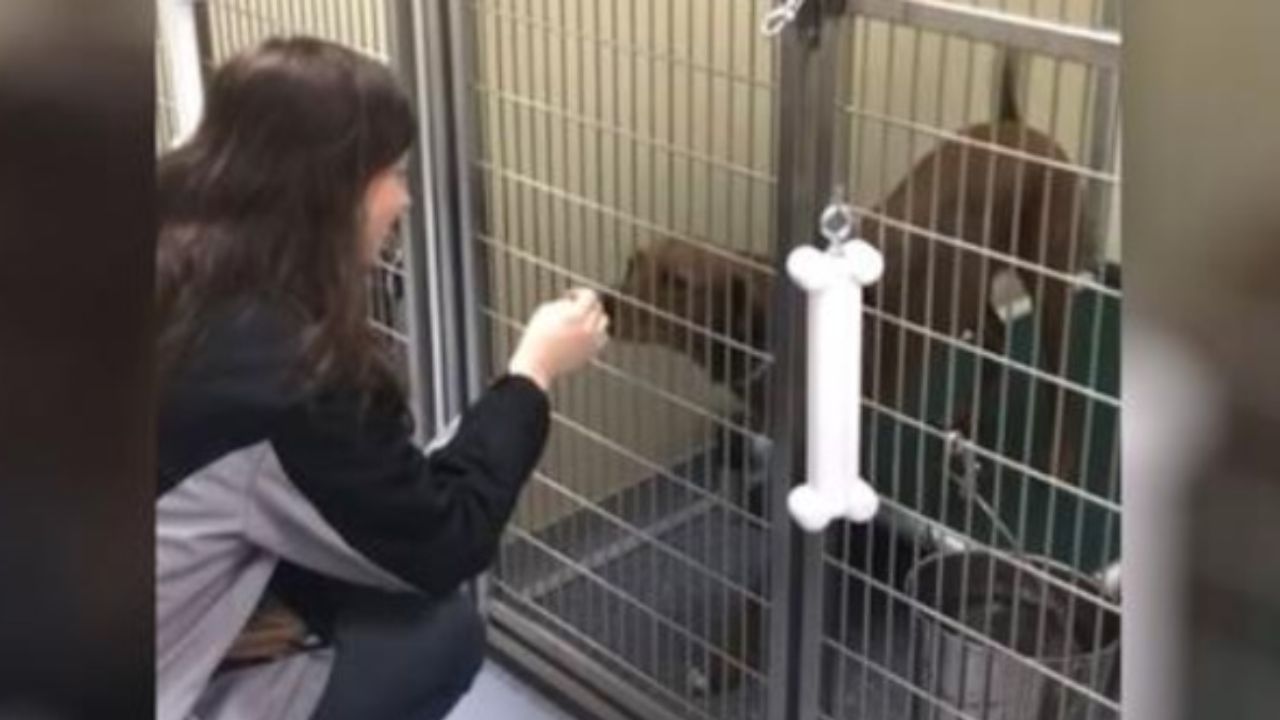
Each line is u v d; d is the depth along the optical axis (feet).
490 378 7.86
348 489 5.55
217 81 5.47
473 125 7.45
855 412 5.65
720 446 7.17
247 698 6.02
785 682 6.98
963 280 6.09
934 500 6.59
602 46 6.91
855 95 5.97
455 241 7.67
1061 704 6.50
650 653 7.84
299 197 5.36
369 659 6.16
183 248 5.33
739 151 6.59
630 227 7.18
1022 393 6.25
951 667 6.62
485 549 6.00
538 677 8.16
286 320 5.38
